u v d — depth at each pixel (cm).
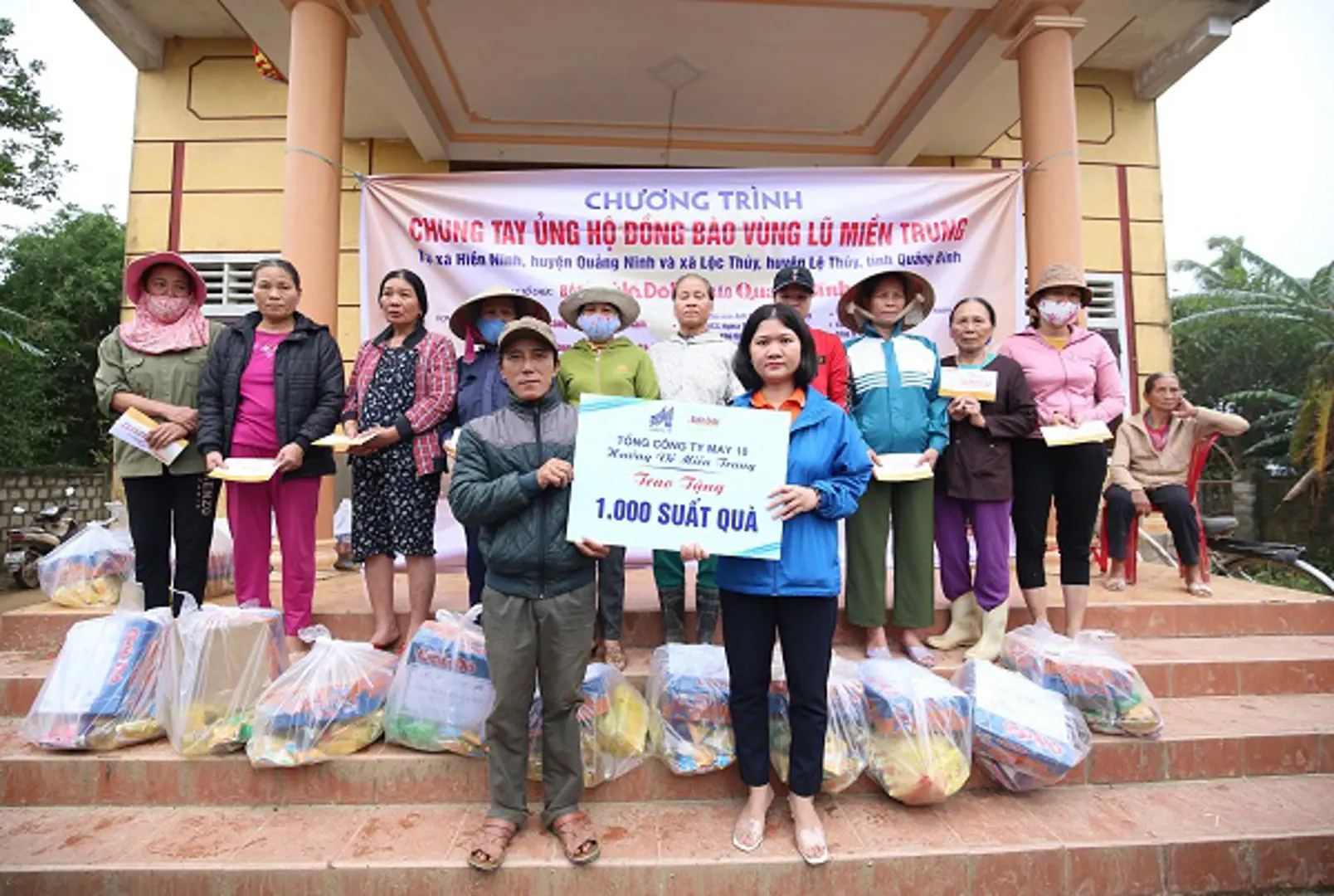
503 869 222
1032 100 456
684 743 258
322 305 421
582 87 578
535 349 231
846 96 591
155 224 647
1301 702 321
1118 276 683
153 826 246
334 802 260
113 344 319
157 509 316
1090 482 323
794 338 237
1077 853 234
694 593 393
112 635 280
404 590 413
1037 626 313
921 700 258
